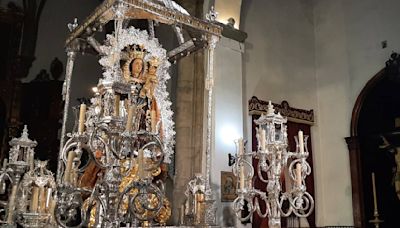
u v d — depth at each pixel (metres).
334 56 9.29
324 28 9.63
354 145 8.44
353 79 8.82
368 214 8.09
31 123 7.79
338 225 8.44
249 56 8.36
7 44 7.99
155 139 3.87
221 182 6.78
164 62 6.36
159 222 5.29
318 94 9.41
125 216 4.14
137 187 3.65
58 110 7.93
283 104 8.59
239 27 8.02
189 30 5.87
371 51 8.62
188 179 6.99
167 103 6.22
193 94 7.39
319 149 9.10
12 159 3.94
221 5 7.75
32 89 7.96
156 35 8.54
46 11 8.48
